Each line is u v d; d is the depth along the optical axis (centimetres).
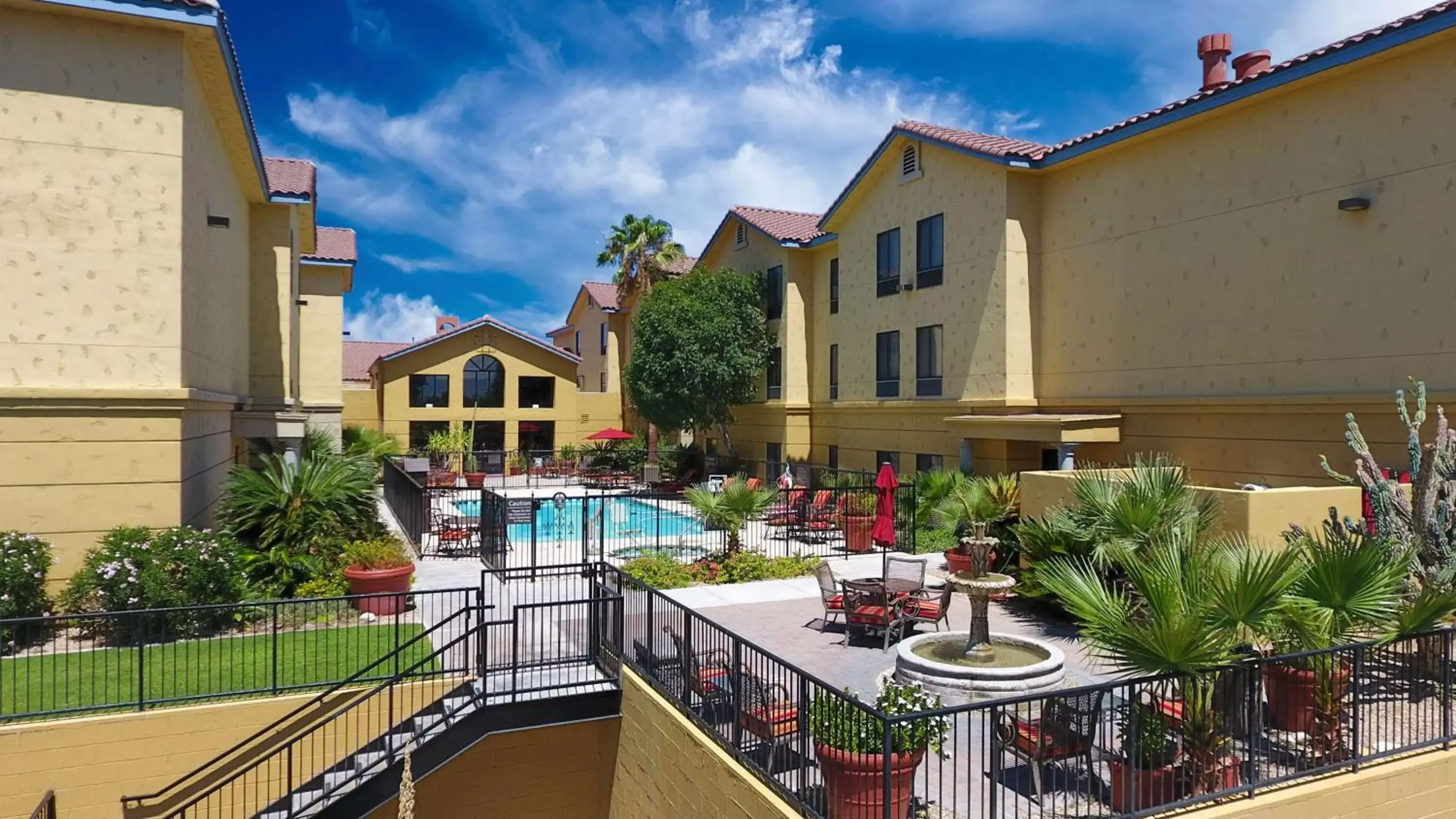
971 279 2311
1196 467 1816
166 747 959
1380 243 1463
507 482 3725
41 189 1252
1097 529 1181
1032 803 739
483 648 1052
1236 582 737
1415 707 880
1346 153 1520
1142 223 1931
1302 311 1594
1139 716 713
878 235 2744
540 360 4512
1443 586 932
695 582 1647
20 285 1242
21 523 1227
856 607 1227
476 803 1031
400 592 1159
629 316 4778
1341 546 870
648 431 4056
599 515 2211
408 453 4078
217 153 1648
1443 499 1018
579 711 1059
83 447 1259
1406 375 1423
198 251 1453
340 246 3297
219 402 1580
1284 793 705
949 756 838
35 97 1250
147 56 1305
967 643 1066
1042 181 2219
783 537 2148
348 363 6191
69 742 926
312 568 1414
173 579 1223
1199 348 1797
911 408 2564
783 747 781
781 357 3247
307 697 1006
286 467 1543
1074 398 2120
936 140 2384
